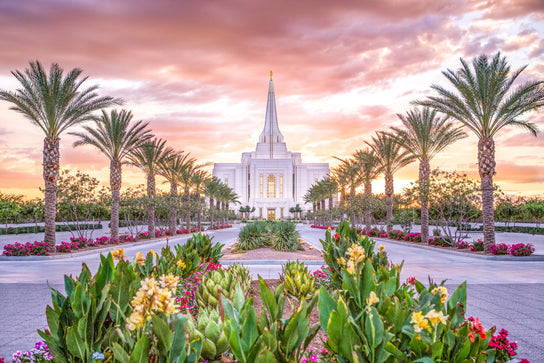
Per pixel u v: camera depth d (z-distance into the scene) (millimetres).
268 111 150000
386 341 3246
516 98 19531
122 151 29547
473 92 20609
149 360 2998
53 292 3855
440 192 25156
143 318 3066
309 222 99562
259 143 143750
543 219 49469
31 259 19406
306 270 8312
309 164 137750
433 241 26344
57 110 20781
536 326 7336
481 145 21469
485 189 21328
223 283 6594
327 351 3969
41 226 44125
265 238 22734
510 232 46812
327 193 72000
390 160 34375
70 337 3244
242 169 136125
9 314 8492
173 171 41625
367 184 39406
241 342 3104
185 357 2967
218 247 11359
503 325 7406
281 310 3959
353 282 4258
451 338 3318
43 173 21125
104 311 3521
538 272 14734
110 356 3283
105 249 24328
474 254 20406
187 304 6645
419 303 3928
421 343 3254
